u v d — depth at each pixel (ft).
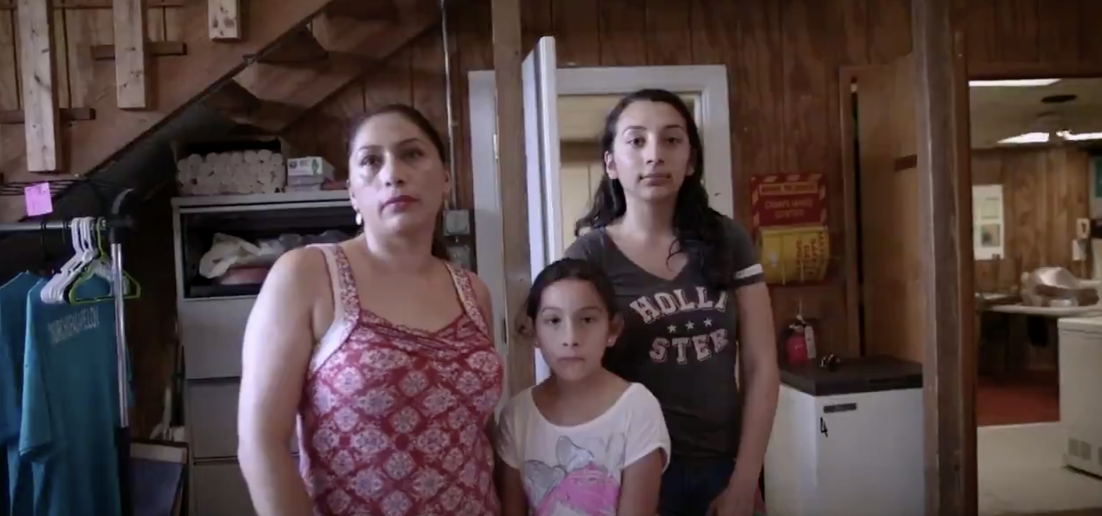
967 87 8.63
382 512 3.65
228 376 8.98
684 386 4.81
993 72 10.90
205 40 7.69
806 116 10.93
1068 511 10.56
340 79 9.95
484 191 10.34
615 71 10.52
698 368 4.82
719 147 10.74
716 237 4.94
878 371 9.71
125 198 9.32
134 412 10.07
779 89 10.88
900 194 10.23
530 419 4.60
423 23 10.03
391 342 3.71
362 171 3.95
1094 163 19.24
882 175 10.62
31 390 6.02
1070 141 18.99
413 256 4.03
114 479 7.17
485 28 10.37
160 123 7.75
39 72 7.46
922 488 9.52
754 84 10.83
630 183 4.94
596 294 4.54
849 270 11.05
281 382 3.64
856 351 11.07
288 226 9.18
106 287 7.13
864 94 10.86
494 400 4.08
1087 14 11.13
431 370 3.77
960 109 8.56
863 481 9.45
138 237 10.09
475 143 10.32
